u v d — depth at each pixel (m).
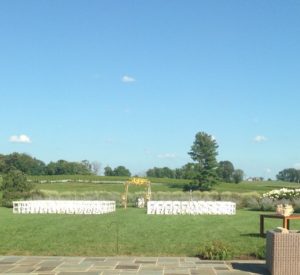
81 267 11.41
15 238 15.76
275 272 9.80
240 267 11.33
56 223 20.06
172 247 14.09
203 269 11.12
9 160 93.12
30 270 11.06
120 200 39.47
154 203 28.05
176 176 102.19
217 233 16.72
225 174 96.69
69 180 77.25
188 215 26.00
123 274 10.59
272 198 31.05
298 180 125.06
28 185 37.41
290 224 19.73
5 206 35.09
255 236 15.91
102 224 19.50
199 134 62.81
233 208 28.02
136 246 14.25
